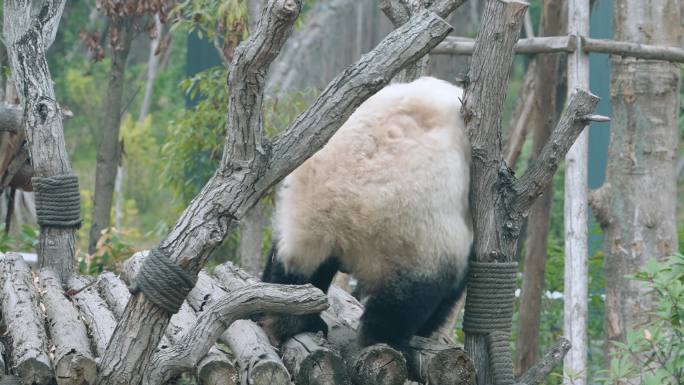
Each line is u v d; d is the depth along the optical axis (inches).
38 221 557.9
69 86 1840.6
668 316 497.0
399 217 396.5
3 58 798.5
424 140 403.9
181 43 1984.5
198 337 368.8
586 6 655.8
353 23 1077.1
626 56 673.6
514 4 405.4
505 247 426.3
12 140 626.5
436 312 456.4
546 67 736.3
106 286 538.6
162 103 1982.0
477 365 425.4
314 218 405.7
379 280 409.4
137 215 1688.0
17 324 423.2
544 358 431.5
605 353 723.4
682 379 506.9
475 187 421.1
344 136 404.5
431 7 484.1
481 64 410.9
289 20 327.3
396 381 390.9
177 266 355.3
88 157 1836.9
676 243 716.7
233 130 350.6
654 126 708.7
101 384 363.9
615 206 718.5
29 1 563.2
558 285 877.8
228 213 356.5
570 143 422.0
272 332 433.1
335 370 385.7
